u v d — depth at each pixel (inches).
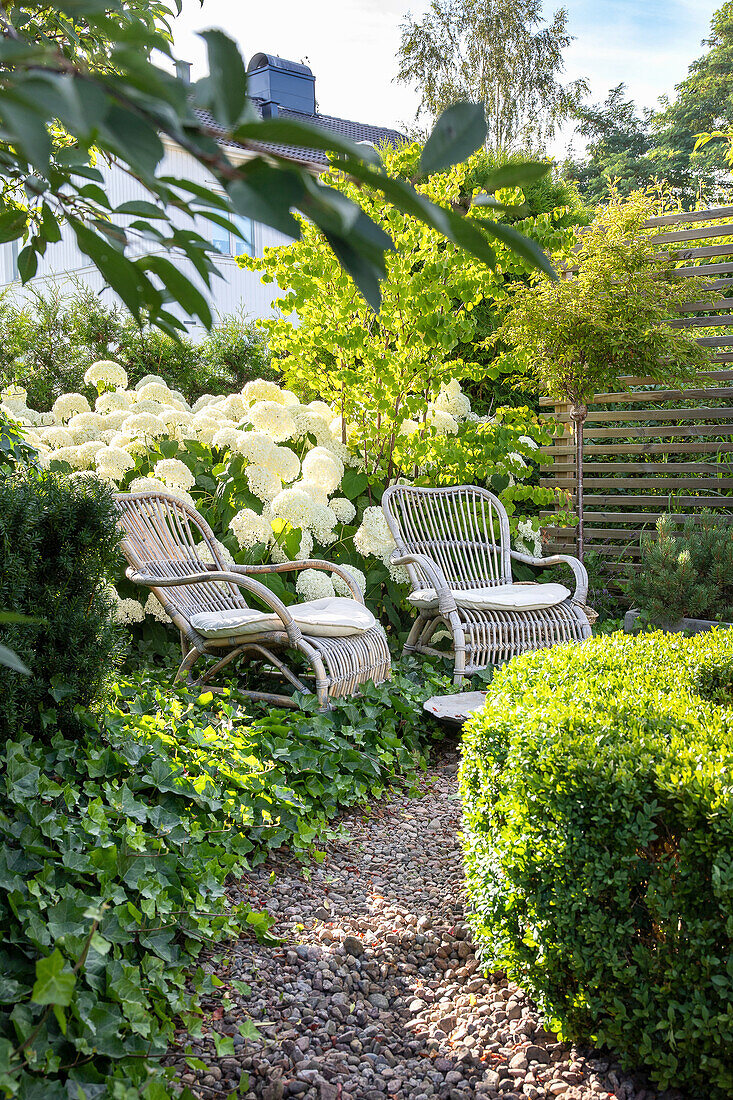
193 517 178.7
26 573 96.5
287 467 195.8
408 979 91.4
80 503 105.3
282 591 184.1
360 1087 72.4
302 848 115.6
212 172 20.0
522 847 80.2
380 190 19.3
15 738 95.5
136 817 93.0
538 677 106.6
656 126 1005.8
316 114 612.4
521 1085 72.1
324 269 200.7
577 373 229.6
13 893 71.8
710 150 866.1
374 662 161.3
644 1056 68.6
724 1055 64.9
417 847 124.3
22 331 319.9
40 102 16.4
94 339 323.9
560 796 76.0
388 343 216.5
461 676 179.0
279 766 128.2
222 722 130.7
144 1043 68.7
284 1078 72.4
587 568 244.2
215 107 18.5
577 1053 76.1
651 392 248.7
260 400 219.8
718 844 66.4
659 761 74.7
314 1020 81.2
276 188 19.2
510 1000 85.5
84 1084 60.8
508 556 212.8
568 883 75.4
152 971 76.8
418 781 149.2
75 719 102.8
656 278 227.1
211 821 105.0
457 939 98.6
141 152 18.2
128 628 183.5
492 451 220.7
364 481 217.2
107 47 50.1
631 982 70.7
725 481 234.4
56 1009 58.2
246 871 109.3
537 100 742.5
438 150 20.6
